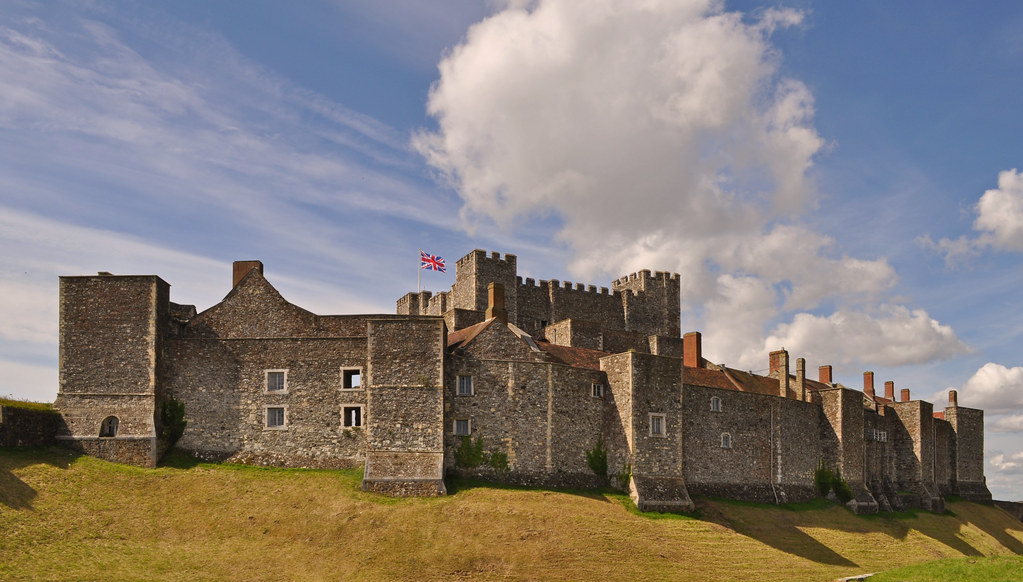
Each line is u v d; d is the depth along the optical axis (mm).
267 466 61188
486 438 62844
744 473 76875
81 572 45188
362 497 56906
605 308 105125
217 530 52344
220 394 62719
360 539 52219
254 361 63406
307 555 50500
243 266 67938
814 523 74750
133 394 60438
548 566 51844
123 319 61500
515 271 99062
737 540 62281
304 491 57375
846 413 87188
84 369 60875
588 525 57562
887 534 78500
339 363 63250
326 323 64250
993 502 116000
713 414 75625
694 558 56938
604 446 67625
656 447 67188
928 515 94438
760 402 79938
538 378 65312
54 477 54562
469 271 97438
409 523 53969
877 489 94062
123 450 59281
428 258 86562
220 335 63812
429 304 107750
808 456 84688
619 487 66188
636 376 67312
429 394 60500
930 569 53531
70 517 50812
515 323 97750
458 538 53031
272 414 62688
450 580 49375
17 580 42969
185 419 62031
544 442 64375
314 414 62500
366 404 62312
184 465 60031
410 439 59719
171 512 53781
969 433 116812
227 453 61719
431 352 61250
